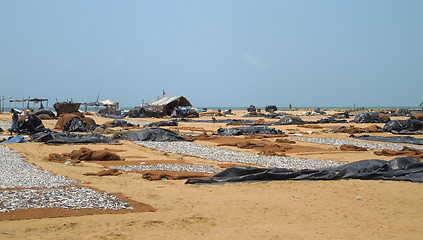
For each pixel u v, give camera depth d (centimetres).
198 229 1201
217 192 1720
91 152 2725
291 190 1747
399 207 1430
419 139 4103
